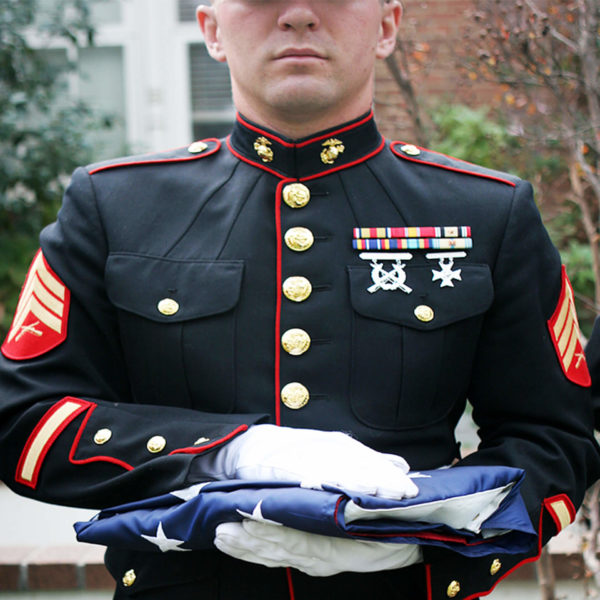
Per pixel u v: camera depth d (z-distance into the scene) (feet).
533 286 7.48
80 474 6.95
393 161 7.75
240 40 7.02
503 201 7.61
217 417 6.84
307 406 6.98
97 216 7.47
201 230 7.38
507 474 6.66
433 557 6.56
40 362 7.25
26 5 21.03
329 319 7.10
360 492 5.98
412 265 7.29
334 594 6.72
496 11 12.89
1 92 21.06
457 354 7.24
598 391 8.17
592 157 13.47
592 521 12.30
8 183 20.66
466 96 19.10
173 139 24.97
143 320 7.14
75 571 14.46
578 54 12.87
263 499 5.95
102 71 24.79
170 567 6.89
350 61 7.03
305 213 7.37
